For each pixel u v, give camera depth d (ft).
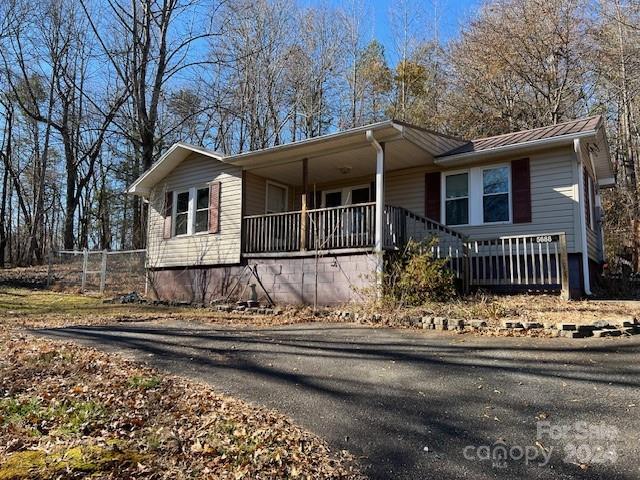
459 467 9.94
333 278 34.71
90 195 102.42
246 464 10.12
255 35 80.12
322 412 13.33
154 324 29.66
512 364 16.99
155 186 49.83
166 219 47.93
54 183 104.17
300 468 10.01
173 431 11.83
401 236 35.14
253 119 80.69
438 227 37.09
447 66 84.58
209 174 45.11
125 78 72.54
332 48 87.40
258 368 17.99
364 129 32.07
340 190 46.80
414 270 29.71
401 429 11.98
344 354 19.66
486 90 78.38
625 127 66.95
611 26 66.54
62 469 8.93
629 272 47.93
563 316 24.21
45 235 110.01
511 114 76.95
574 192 34.63
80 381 15.71
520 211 36.70
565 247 30.04
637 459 9.87
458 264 34.45
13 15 76.13
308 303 35.91
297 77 83.92
